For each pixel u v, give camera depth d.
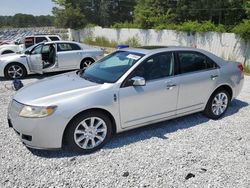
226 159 4.04
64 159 4.02
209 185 3.43
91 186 3.40
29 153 4.20
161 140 4.64
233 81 5.75
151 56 4.75
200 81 5.19
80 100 4.04
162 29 25.36
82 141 4.18
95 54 11.23
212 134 4.89
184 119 5.58
